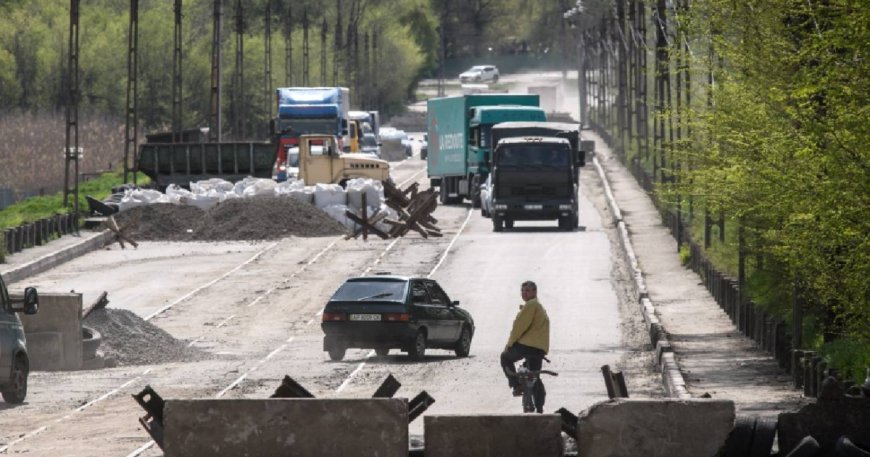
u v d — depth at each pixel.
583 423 38.34
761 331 87.12
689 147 78.75
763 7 65.12
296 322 114.06
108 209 183.62
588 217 197.00
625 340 98.75
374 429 38.41
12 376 65.06
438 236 173.38
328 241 170.25
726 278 109.50
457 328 91.19
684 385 66.50
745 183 64.06
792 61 58.59
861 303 55.47
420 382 75.50
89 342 85.38
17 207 198.38
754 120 66.62
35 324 84.19
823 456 38.69
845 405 38.69
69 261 154.12
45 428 57.25
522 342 57.12
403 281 87.94
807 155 53.72
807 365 64.38
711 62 74.62
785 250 59.91
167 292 130.12
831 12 51.00
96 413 62.31
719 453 38.16
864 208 50.72
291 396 40.50
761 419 38.94
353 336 86.88
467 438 38.28
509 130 189.88
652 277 135.62
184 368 84.31
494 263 146.75
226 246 168.50
